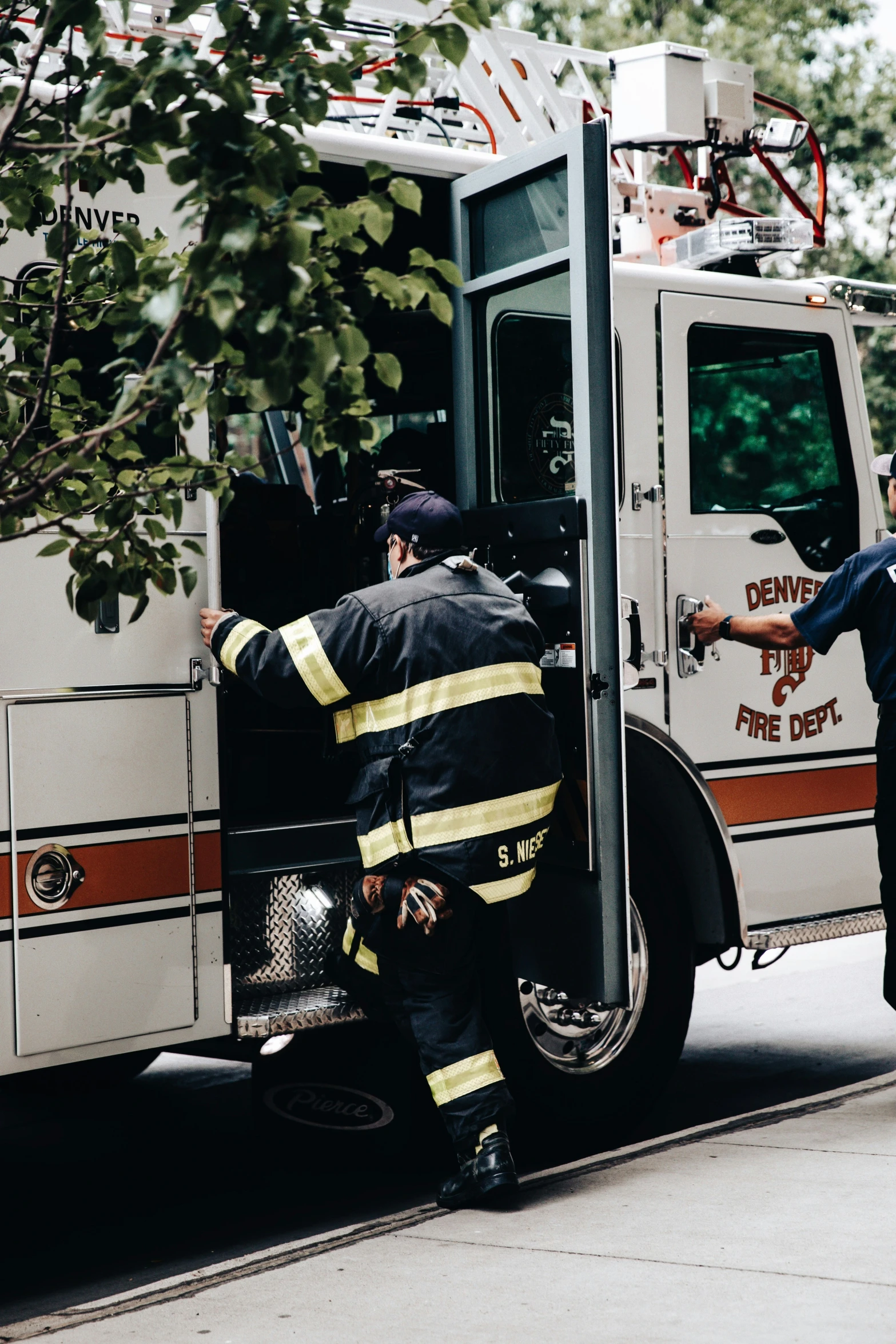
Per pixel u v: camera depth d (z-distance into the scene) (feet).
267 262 8.56
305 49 9.50
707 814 16.24
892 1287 10.77
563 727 14.06
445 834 12.85
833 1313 10.32
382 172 9.70
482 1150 12.89
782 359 17.60
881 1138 14.60
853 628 15.57
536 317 14.74
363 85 18.72
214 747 13.29
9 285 12.30
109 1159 16.74
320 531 18.60
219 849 13.30
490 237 15.31
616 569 13.74
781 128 20.53
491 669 13.06
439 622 13.07
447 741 12.91
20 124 10.03
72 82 12.66
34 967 12.09
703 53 20.68
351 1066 15.70
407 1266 11.74
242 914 14.17
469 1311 10.73
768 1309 10.46
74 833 12.35
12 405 9.84
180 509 10.57
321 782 17.65
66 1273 13.06
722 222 17.84
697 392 16.75
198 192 8.66
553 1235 12.28
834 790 17.58
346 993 14.44
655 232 20.22
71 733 12.36
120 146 10.24
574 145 13.55
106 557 12.58
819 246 18.81
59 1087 18.11
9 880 11.97
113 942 12.58
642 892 15.88
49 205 10.78
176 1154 16.92
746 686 16.81
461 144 19.95
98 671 12.57
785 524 17.42
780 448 17.47
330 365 8.94
